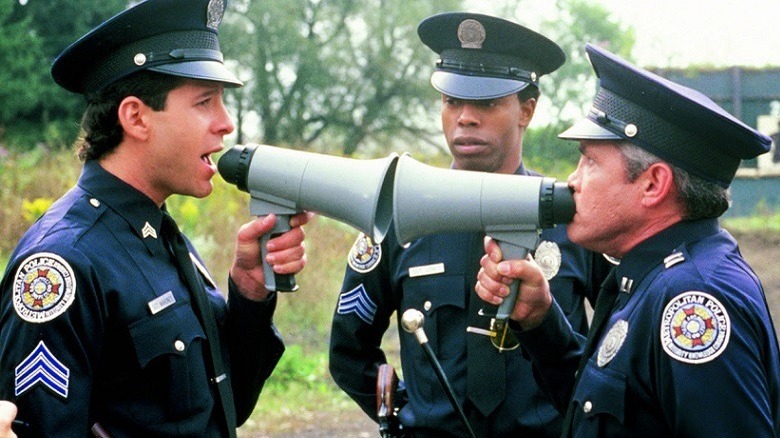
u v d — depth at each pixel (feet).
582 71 106.73
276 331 10.30
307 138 104.78
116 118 9.21
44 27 84.17
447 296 12.04
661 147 8.70
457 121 12.57
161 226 9.44
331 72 100.01
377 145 106.32
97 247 8.91
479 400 11.74
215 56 9.36
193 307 9.48
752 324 8.20
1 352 8.66
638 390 8.47
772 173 73.87
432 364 10.57
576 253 12.25
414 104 104.12
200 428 9.27
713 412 7.96
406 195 9.49
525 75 12.63
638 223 8.89
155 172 9.29
